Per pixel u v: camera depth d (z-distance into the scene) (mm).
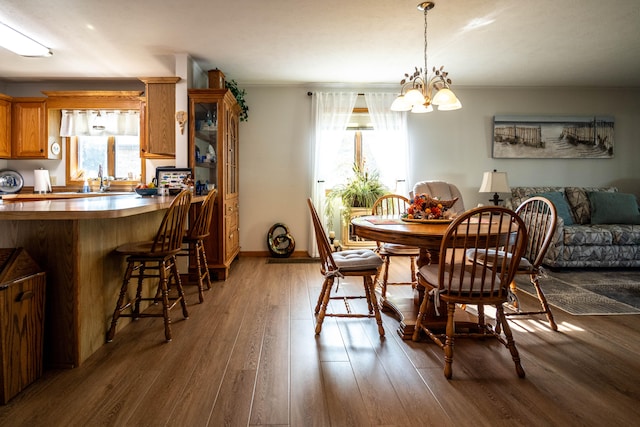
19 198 4059
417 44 3625
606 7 2896
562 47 3732
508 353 2158
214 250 3832
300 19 3078
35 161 4984
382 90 5125
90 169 5090
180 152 3836
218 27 3219
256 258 4934
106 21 3090
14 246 1926
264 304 3020
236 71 4457
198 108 3893
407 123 5164
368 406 1619
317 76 4664
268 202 5090
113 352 2129
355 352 2150
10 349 1641
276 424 1491
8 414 1539
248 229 5082
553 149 5273
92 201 2617
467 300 1867
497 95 5246
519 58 4051
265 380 1828
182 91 3822
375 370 1938
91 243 2115
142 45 3604
